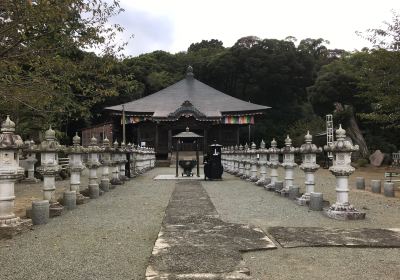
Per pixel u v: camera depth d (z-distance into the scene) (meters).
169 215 7.57
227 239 5.50
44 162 7.83
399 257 4.76
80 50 11.60
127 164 18.09
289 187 10.59
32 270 4.26
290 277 4.06
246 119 49.06
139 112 47.38
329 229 6.26
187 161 19.98
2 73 9.35
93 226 6.66
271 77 63.62
